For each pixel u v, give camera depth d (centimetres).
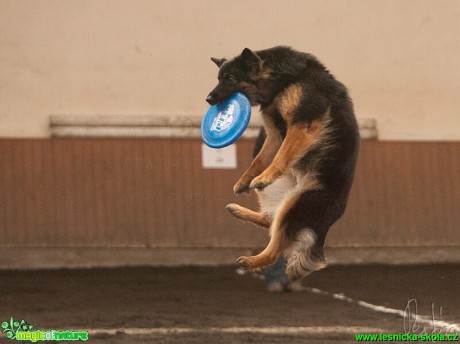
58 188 1472
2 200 1453
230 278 1366
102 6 1497
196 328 894
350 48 1559
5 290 1205
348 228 1546
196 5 1521
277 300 1125
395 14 1571
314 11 1547
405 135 1577
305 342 809
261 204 709
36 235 1462
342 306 1070
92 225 1480
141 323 926
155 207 1500
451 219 1577
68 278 1345
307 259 660
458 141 1583
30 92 1476
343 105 661
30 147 1462
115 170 1491
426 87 1584
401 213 1562
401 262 1584
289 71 666
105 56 1498
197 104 1524
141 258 1517
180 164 1508
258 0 1533
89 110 1491
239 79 690
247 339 822
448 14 1586
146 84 1510
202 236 1509
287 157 643
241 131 673
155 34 1512
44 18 1477
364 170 1552
